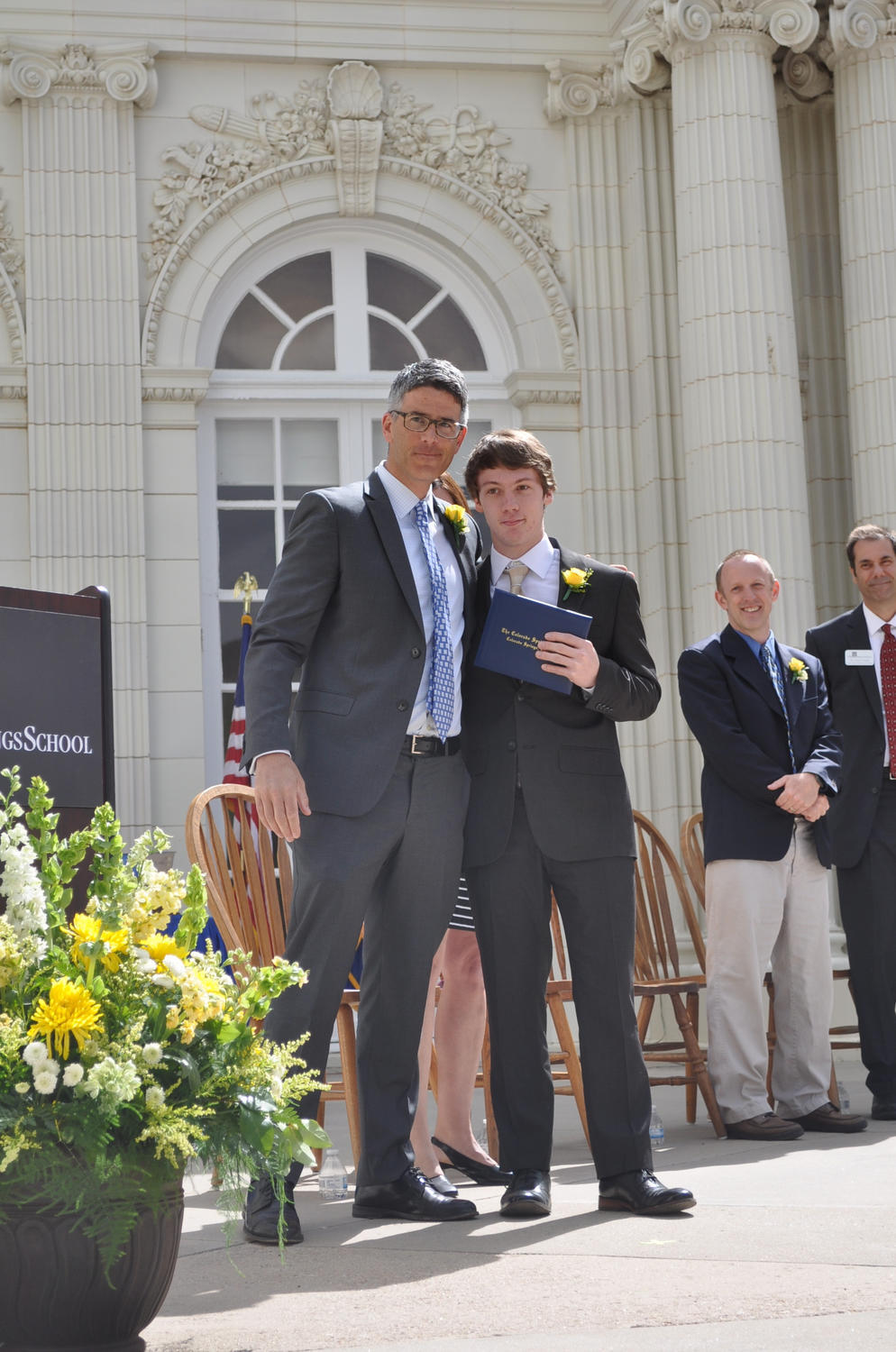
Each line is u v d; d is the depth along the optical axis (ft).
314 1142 6.76
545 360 26.20
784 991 14.20
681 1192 9.28
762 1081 13.74
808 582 23.81
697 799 24.71
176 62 25.53
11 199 24.80
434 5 26.02
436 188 26.17
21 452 24.39
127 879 6.90
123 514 24.39
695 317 24.34
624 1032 9.64
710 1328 6.36
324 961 9.37
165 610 24.56
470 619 10.09
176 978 6.50
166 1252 6.39
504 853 9.80
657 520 25.52
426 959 9.77
